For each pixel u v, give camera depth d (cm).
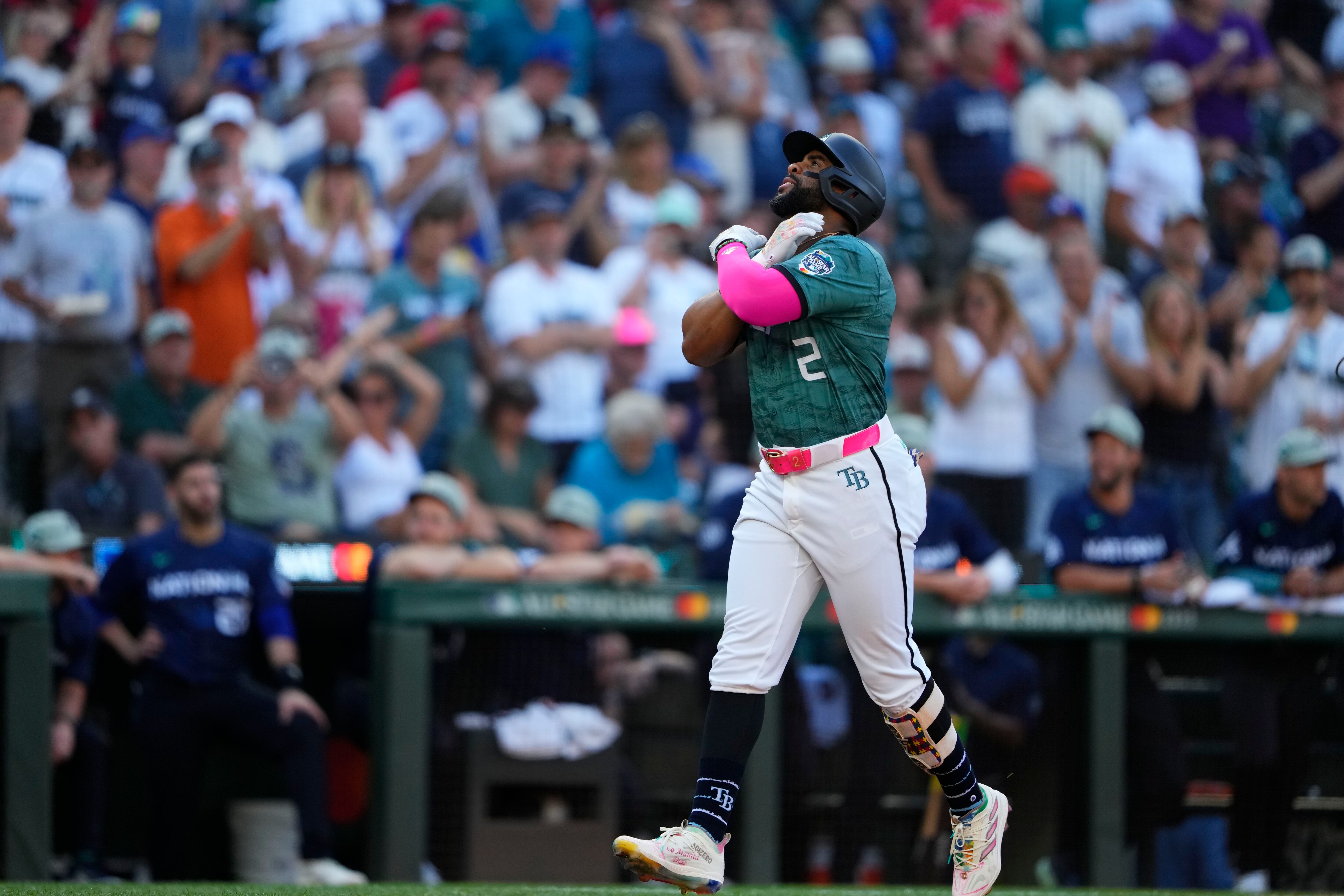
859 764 2186
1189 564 2539
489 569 2139
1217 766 2292
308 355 2708
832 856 2167
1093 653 2234
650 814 2156
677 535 2642
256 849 2317
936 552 2300
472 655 2119
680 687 2181
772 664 1226
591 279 2920
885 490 1202
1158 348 2920
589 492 2669
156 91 3183
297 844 2322
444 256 2884
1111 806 2214
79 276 2662
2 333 2633
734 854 2112
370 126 3100
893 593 1216
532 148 3180
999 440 2812
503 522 2645
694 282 2997
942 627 2183
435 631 2109
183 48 3253
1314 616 2312
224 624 2192
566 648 2150
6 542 2428
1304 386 3036
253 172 2934
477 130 3259
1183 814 2270
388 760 2058
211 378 2728
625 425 2658
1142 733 2261
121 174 3056
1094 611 2236
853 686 2195
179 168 2961
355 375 2827
